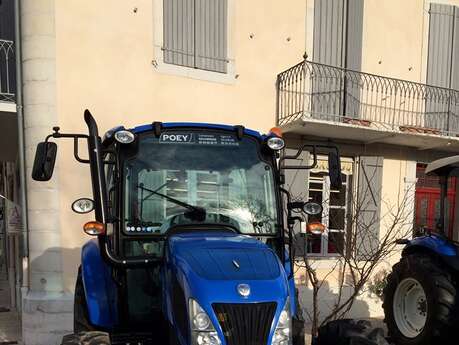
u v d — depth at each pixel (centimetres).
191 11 738
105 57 670
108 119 674
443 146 915
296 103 807
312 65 817
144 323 339
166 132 352
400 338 571
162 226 339
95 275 366
